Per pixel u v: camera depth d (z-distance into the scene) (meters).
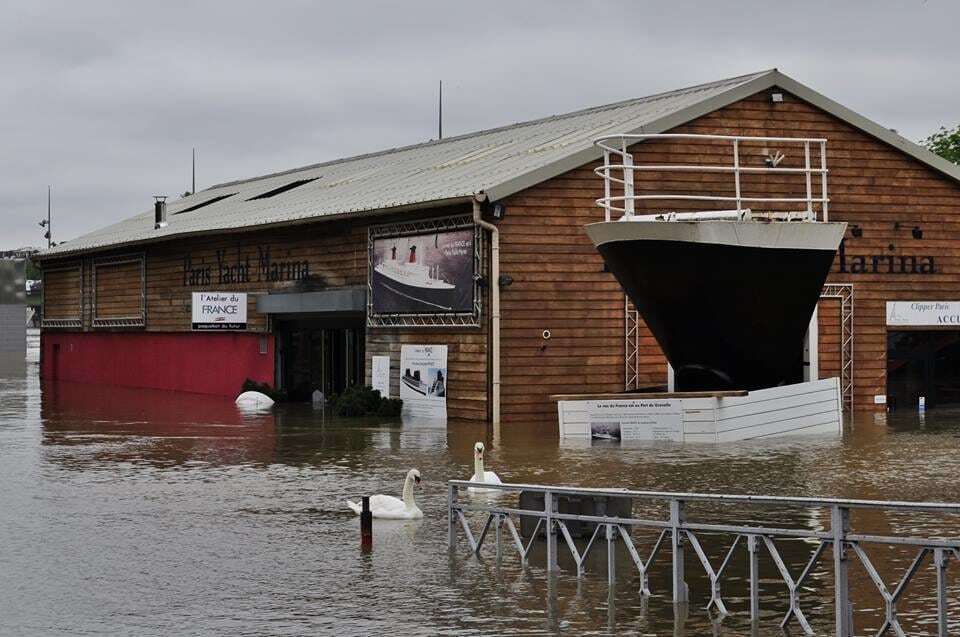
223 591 14.82
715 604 13.84
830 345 37.16
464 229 34.38
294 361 44.03
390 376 37.50
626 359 34.84
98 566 16.16
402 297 36.97
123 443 29.92
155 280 52.28
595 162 34.41
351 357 40.91
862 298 37.44
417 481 20.67
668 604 13.99
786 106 36.44
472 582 15.06
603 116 40.53
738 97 35.75
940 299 38.25
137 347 54.22
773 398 30.11
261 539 17.69
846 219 37.22
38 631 13.31
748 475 23.22
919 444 28.34
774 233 28.50
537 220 33.97
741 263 28.48
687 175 35.50
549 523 15.48
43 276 63.81
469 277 34.16
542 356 34.12
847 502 12.61
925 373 39.00
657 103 39.34
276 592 14.72
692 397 29.30
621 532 14.67
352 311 39.62
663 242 28.33
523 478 22.94
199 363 49.16
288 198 49.47
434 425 33.69
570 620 13.41
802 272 29.05
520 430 32.00
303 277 42.25
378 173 47.38
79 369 60.12
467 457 26.38
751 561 13.41
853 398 37.31
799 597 14.07
